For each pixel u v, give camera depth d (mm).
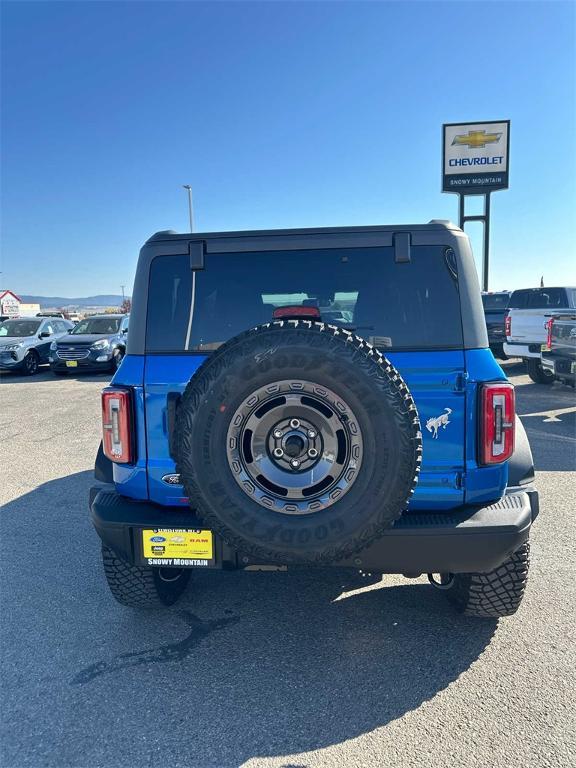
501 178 23672
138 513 2703
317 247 2775
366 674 2793
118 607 3486
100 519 2699
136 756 2291
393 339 2736
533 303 12859
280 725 2449
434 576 3686
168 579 3426
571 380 9109
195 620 3332
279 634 3168
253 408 2299
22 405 11016
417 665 2855
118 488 2816
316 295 2859
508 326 12273
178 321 2834
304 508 2299
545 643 3020
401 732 2395
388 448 2244
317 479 2309
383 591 3654
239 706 2572
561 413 9297
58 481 6098
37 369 16906
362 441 2262
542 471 6094
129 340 2822
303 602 3529
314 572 3949
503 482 2660
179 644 3080
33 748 2338
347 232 2768
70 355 15289
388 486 2256
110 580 3186
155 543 2664
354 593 3635
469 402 2588
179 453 2361
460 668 2824
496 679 2732
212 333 2871
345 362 2236
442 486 2607
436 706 2551
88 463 6805
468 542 2506
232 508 2320
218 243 2824
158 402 2713
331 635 3148
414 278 2744
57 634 3188
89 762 2262
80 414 9992
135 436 2736
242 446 2324
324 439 2299
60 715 2531
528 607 3387
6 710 2568
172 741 2365
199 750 2314
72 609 3463
